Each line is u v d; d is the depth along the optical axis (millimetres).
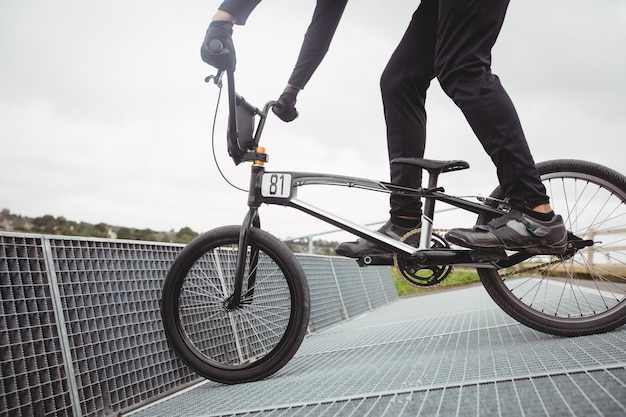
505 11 1681
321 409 1104
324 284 4477
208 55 1701
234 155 1926
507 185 1683
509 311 1897
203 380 2055
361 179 1885
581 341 1592
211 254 2273
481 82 1628
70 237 1557
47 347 1361
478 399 992
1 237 1295
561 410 842
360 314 5629
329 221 1888
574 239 1789
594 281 1819
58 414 1330
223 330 2252
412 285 1922
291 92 1997
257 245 1870
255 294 2502
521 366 1247
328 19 1912
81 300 1538
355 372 1575
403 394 1121
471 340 1968
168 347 1921
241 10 1712
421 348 1968
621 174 1820
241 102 1859
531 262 1925
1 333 1216
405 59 1971
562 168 1893
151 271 1954
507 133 1610
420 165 1812
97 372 1518
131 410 1593
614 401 845
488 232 1695
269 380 1748
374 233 1862
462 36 1648
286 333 1802
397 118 2000
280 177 1894
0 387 1177
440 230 1970
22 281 1338
